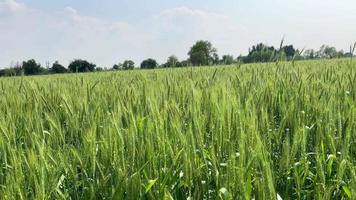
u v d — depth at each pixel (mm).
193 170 2891
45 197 2680
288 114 4238
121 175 2744
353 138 3752
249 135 3109
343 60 12688
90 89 6848
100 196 2889
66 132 4609
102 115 4656
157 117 3697
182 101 5262
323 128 3934
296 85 5805
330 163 3406
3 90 8648
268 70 7934
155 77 9617
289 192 3219
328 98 5027
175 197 2975
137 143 3248
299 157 3652
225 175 2787
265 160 2723
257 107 4574
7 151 3672
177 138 3406
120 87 7352
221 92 4738
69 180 3178
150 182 2777
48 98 6539
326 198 2754
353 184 2658
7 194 2619
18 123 5137
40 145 3484
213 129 3656
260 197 2469
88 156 3180
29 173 3035
